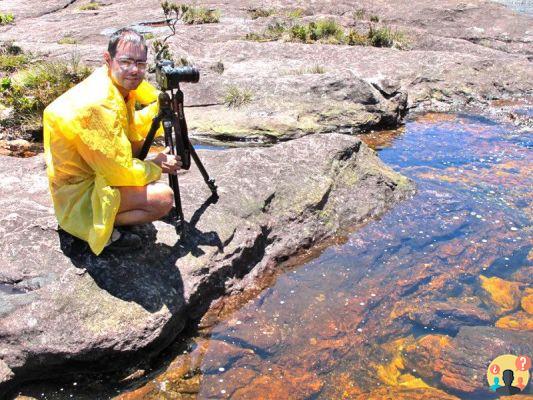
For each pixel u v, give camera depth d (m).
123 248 2.21
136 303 2.09
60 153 2.00
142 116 2.35
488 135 4.66
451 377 2.02
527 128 4.87
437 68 6.26
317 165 3.23
